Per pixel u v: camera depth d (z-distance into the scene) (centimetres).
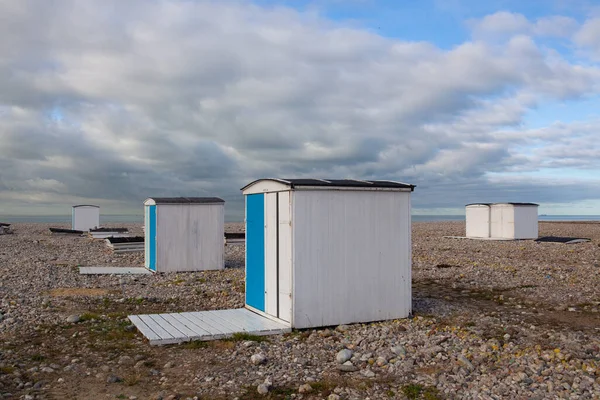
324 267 959
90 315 1041
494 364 733
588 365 709
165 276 1666
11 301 1171
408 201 1046
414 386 640
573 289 1380
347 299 977
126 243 2455
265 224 1025
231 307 1177
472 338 874
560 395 607
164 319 989
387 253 1020
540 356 764
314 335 897
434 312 1102
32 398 595
